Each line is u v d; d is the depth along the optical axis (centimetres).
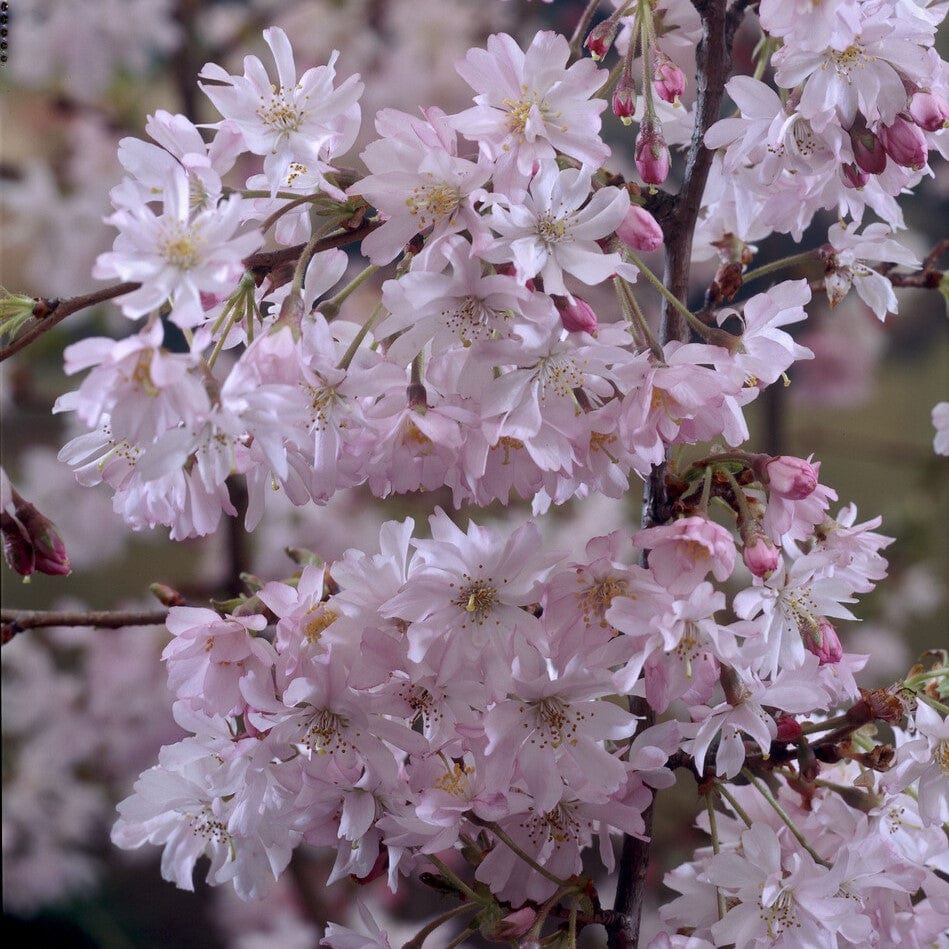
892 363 155
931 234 150
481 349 92
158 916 155
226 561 154
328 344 93
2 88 146
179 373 90
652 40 95
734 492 95
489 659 94
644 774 96
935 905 98
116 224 90
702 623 93
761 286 136
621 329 93
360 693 94
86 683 159
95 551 156
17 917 156
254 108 94
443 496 154
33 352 149
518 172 92
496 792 95
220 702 95
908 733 100
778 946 95
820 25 92
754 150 97
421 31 150
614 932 97
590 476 95
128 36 148
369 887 151
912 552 154
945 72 96
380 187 93
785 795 100
